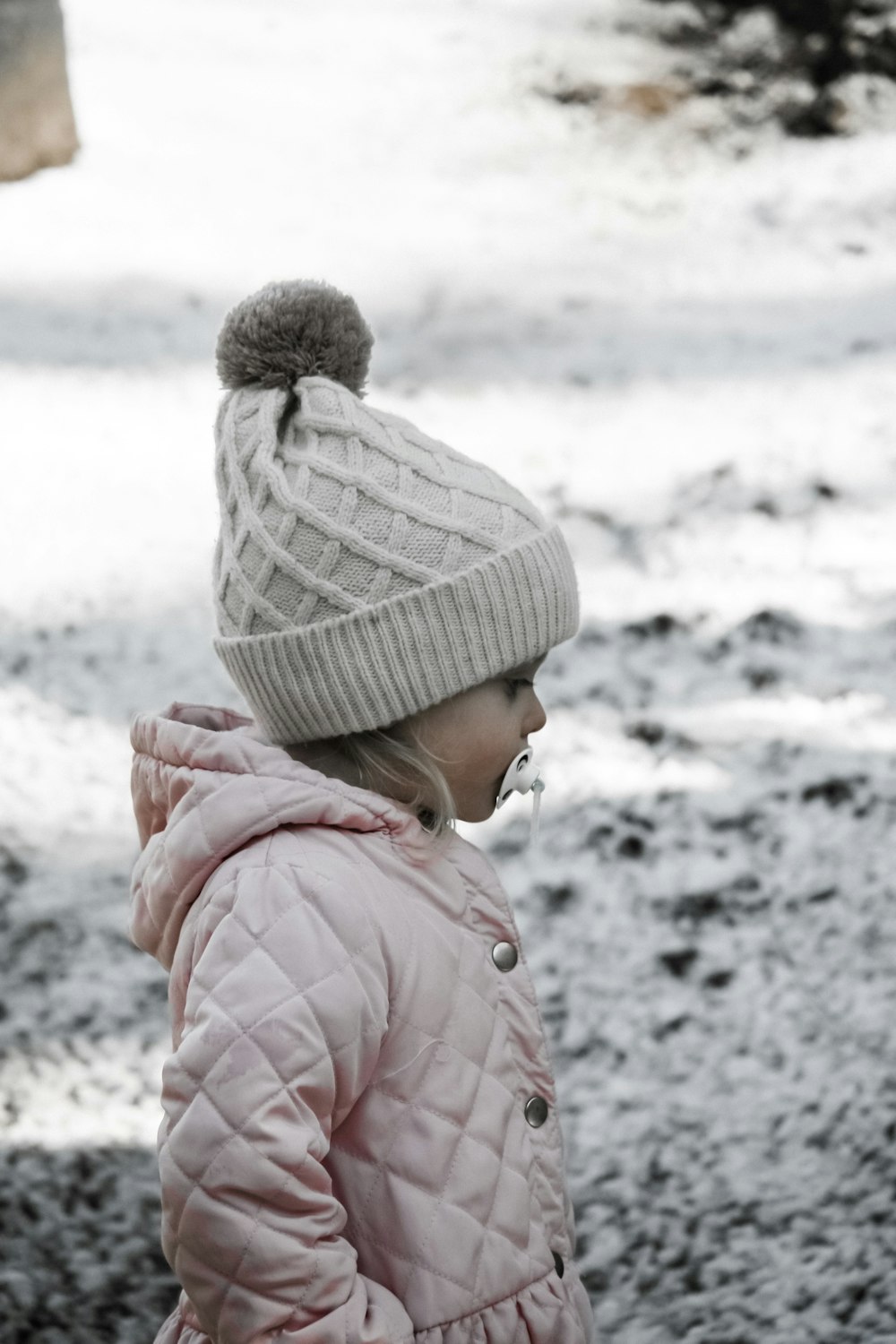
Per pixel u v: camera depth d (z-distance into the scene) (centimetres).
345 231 420
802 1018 206
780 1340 165
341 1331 103
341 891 112
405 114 483
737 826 238
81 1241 173
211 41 540
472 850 133
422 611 119
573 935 220
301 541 119
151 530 309
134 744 130
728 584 293
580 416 344
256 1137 102
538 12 539
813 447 331
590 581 296
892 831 236
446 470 123
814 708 262
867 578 293
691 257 411
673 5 504
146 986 210
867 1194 182
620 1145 189
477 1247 114
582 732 259
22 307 377
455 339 374
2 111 423
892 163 443
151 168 448
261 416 124
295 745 128
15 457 328
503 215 430
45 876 228
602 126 468
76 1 571
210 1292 103
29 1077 195
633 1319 168
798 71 468
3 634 279
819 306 386
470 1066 119
